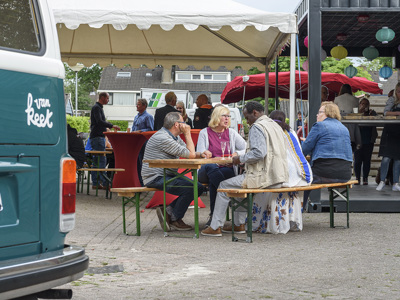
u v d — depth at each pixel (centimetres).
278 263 622
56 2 955
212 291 505
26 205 377
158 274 571
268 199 823
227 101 2005
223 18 951
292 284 530
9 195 368
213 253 677
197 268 597
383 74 1513
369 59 1495
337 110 900
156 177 810
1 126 362
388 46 1517
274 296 488
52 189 394
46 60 394
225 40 1395
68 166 404
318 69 1070
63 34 1444
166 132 825
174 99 1255
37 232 383
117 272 580
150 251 685
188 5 973
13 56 372
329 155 868
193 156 807
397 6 1079
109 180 1259
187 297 486
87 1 962
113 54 1566
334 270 589
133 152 1261
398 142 1219
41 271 355
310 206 1066
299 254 672
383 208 1063
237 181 778
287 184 781
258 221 828
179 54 1559
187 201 820
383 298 482
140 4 964
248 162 755
